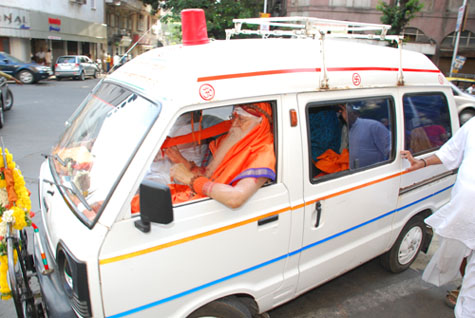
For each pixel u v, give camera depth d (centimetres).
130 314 196
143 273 194
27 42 2420
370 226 312
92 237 186
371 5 2452
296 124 244
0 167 263
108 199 190
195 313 223
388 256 366
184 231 206
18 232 276
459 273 334
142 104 213
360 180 291
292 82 241
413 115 332
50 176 262
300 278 270
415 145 337
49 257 230
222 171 236
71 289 202
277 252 248
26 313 234
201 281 216
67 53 2928
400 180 323
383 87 299
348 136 288
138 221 190
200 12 243
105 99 253
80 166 227
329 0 2456
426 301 347
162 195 175
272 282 253
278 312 326
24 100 1347
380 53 310
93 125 244
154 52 263
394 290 362
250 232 230
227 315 231
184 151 262
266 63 236
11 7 2220
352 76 275
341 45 294
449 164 303
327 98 261
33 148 755
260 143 233
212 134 263
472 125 283
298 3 2520
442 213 289
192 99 203
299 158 247
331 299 346
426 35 2720
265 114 235
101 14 3312
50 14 2561
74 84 2089
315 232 267
